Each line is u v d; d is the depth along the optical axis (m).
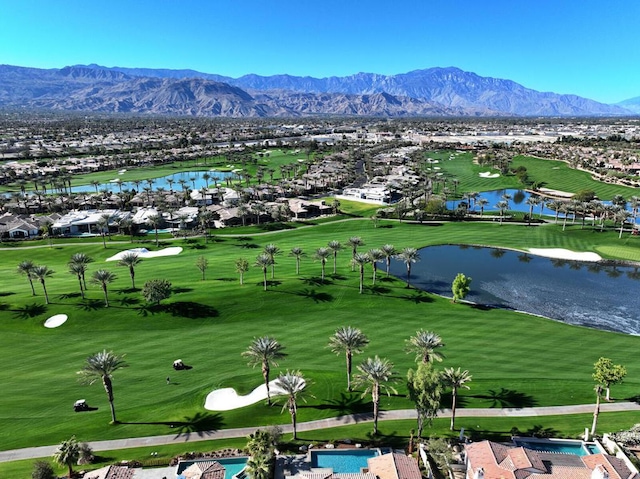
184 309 77.56
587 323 80.50
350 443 46.47
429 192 179.38
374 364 48.00
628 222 136.75
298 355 64.44
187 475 40.94
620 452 43.03
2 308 77.00
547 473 39.09
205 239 130.62
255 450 41.28
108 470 40.75
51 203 167.50
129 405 53.34
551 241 124.44
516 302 89.06
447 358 63.16
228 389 55.94
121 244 125.62
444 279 100.88
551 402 52.91
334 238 130.50
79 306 77.94
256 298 82.31
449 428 48.75
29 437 47.78
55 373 60.16
